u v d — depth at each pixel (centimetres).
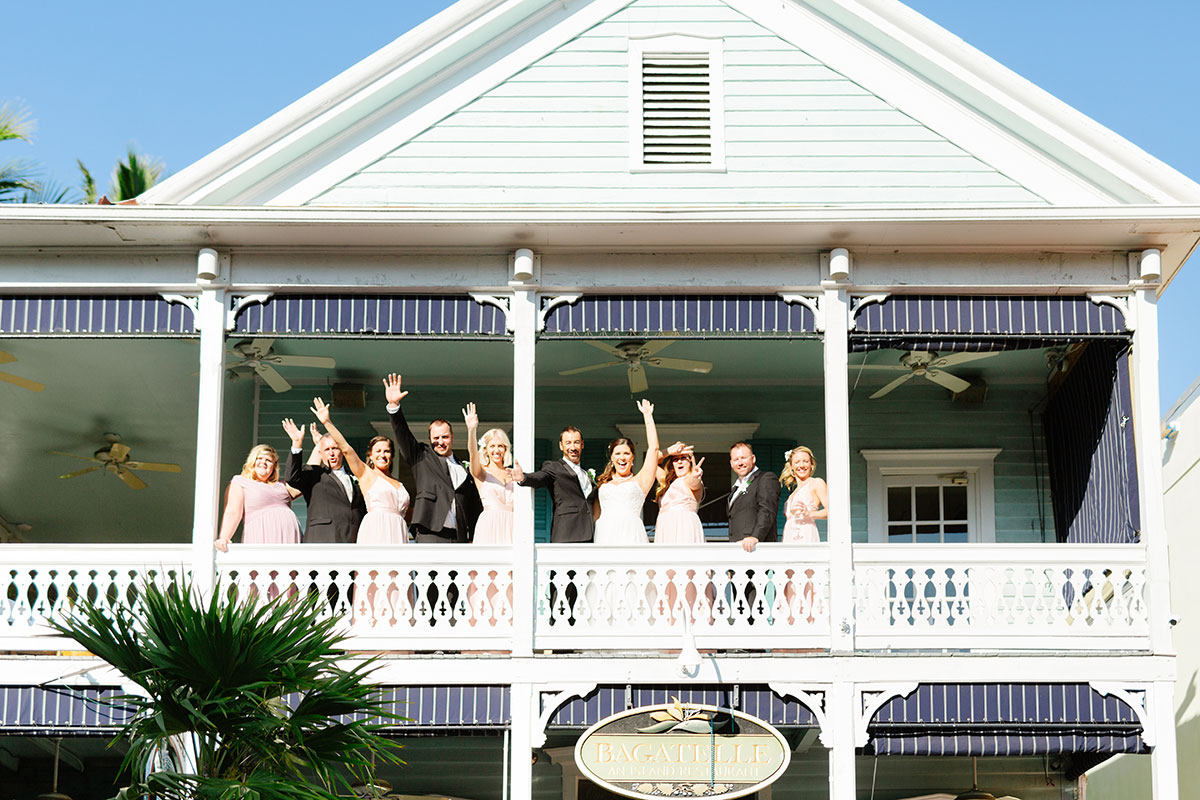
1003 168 1409
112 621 1138
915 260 1355
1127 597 1347
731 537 1323
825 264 1350
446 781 1520
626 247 1348
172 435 1705
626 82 1434
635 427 1638
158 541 1972
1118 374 1358
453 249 1352
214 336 1332
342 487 1348
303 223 1312
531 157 1412
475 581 1278
